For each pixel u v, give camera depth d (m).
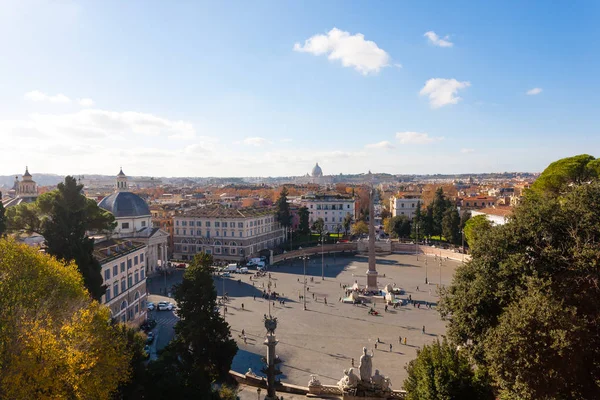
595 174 61.75
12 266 33.88
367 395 39.31
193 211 144.88
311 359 56.69
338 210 195.88
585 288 31.00
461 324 35.16
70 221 50.38
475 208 192.75
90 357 29.27
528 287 30.22
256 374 51.66
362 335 66.25
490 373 29.48
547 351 26.67
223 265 125.88
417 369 32.47
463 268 38.72
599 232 31.58
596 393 27.77
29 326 28.08
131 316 68.06
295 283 103.62
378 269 121.25
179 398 34.81
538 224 34.41
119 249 67.44
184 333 44.84
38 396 26.05
